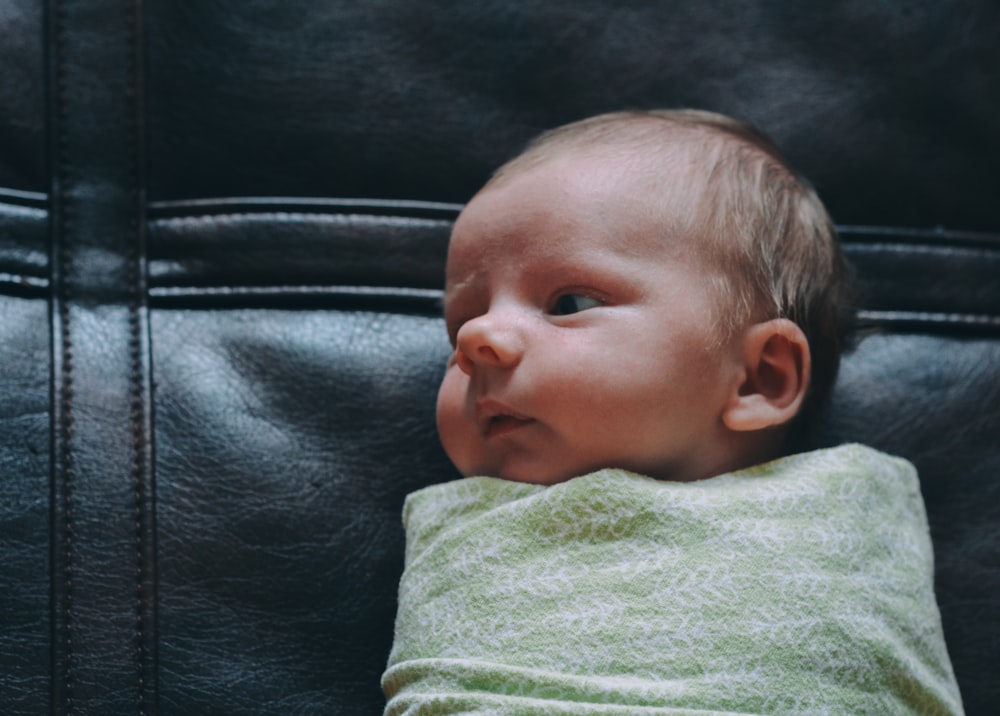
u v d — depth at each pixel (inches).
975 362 36.0
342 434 32.7
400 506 32.3
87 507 30.2
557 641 25.7
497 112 36.5
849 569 27.6
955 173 37.8
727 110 37.4
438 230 35.3
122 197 33.9
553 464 28.5
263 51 35.6
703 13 38.0
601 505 26.9
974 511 34.0
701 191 30.1
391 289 34.6
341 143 35.4
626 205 29.4
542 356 28.2
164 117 34.7
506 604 26.4
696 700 25.0
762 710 25.3
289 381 33.0
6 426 30.6
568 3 37.4
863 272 36.5
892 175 37.5
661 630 25.6
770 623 26.0
